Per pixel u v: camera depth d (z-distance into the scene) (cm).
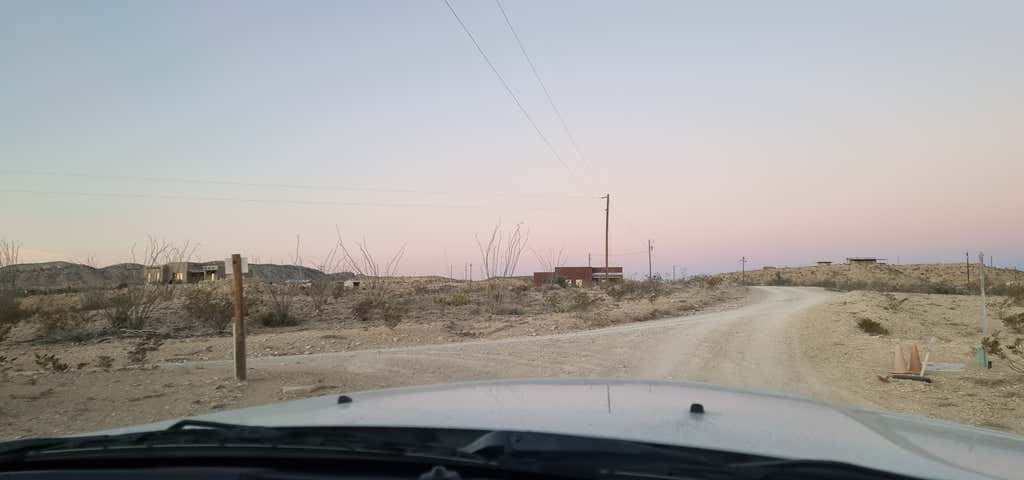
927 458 222
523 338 1980
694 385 359
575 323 2420
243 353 1170
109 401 988
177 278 3847
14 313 2220
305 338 1961
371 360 1496
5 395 1012
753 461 196
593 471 187
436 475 176
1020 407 964
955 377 1248
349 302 3238
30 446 231
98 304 2625
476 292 4319
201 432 233
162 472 206
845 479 188
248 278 4875
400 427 233
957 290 5934
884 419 311
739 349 1711
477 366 1398
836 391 1120
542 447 199
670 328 2294
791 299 4659
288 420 263
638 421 242
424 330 2144
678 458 193
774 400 320
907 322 2705
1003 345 1755
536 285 6016
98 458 219
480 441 206
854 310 3198
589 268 7606
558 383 356
